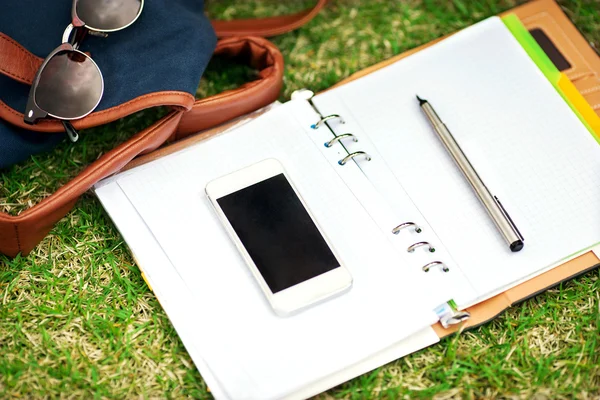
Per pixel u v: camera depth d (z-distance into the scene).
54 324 1.02
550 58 1.18
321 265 0.97
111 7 1.04
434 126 1.08
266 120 1.08
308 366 0.94
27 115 0.99
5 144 1.02
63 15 1.06
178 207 1.02
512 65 1.15
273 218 0.99
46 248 1.07
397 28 1.27
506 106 1.12
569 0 1.28
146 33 1.05
